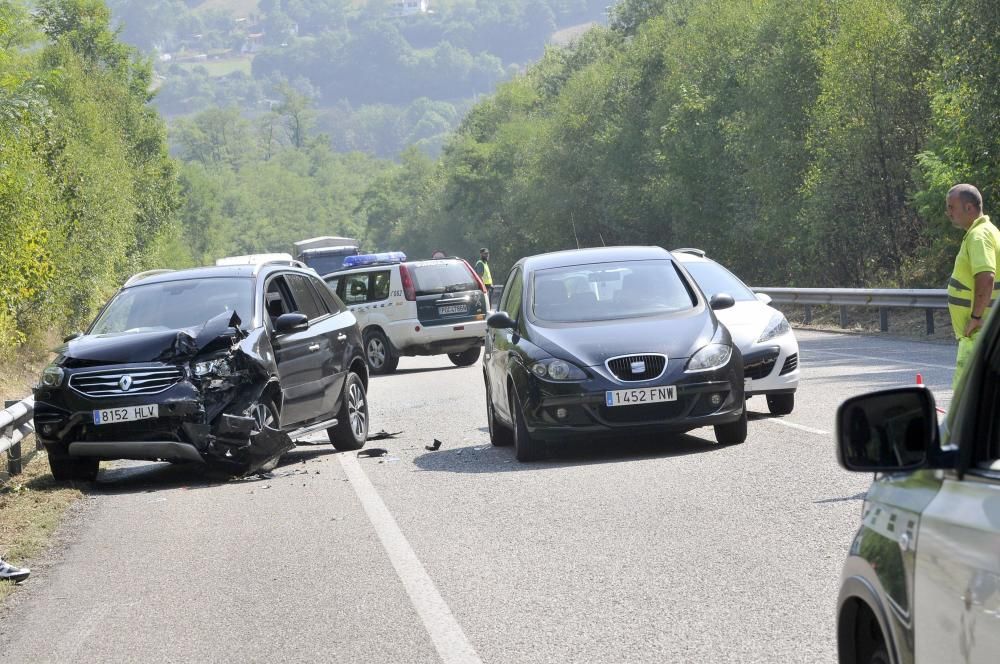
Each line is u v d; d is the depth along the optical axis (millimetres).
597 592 8562
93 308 50375
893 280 46094
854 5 44656
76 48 93875
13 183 31016
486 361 16969
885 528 4113
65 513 13594
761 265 65375
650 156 76812
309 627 8211
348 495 13445
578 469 13945
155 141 94438
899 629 3863
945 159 34562
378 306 32938
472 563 9727
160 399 14539
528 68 152250
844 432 3908
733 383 14367
